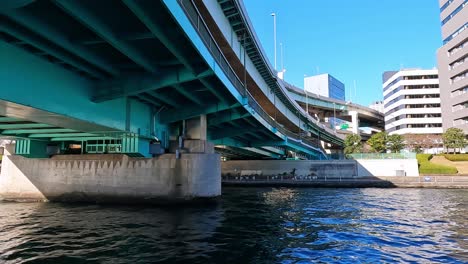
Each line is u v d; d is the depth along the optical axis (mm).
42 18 11508
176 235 15484
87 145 28938
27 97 13859
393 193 40250
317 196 36500
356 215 22078
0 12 10109
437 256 12188
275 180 56000
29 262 11359
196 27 14891
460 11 76375
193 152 28891
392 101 113312
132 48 14578
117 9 11898
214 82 22047
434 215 22203
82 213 22469
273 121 43125
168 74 17844
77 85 17000
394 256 12109
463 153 71062
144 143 26125
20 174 30297
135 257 11852
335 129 117812
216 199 28984
